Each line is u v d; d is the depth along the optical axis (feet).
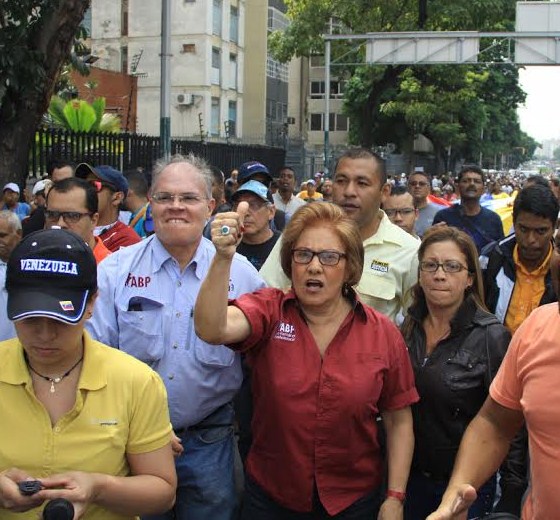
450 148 148.97
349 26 84.74
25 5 32.40
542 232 14.51
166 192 10.96
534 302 14.90
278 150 81.00
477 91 115.14
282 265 10.34
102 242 15.62
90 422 7.56
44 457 7.45
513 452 11.93
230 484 11.31
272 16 138.92
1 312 11.25
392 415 10.55
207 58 107.76
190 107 107.96
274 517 10.14
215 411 11.41
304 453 9.75
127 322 10.96
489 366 11.25
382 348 10.09
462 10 78.28
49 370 7.64
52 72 34.35
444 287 11.37
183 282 11.21
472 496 8.41
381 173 13.09
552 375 7.50
